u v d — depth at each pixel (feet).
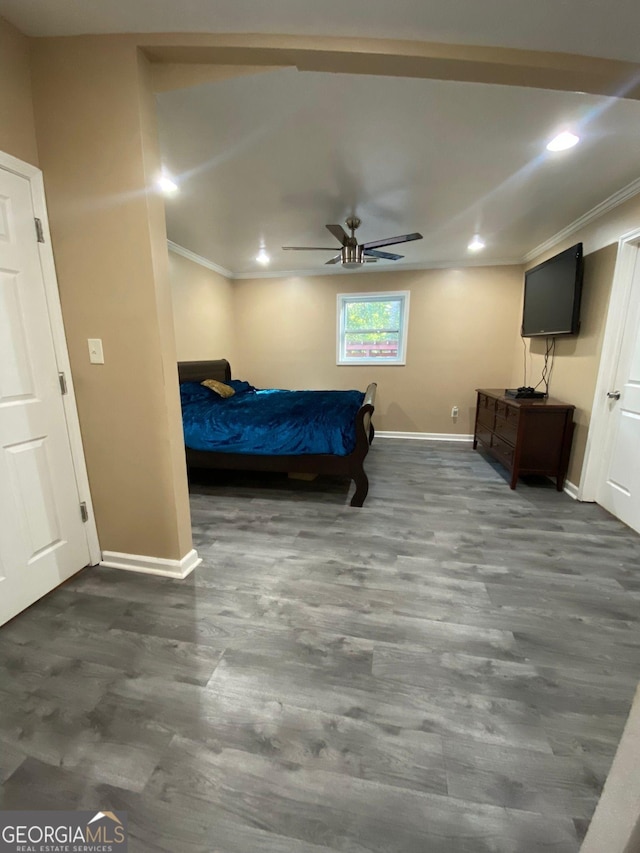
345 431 9.34
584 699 4.15
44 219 5.32
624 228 8.46
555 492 10.42
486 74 4.78
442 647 4.86
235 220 10.37
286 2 4.02
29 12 4.40
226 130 6.22
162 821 3.05
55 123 5.06
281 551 7.23
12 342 5.07
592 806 3.15
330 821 3.04
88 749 3.59
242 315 17.46
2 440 5.02
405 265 15.53
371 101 5.50
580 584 6.21
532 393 11.82
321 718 3.90
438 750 3.59
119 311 5.49
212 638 4.99
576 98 5.37
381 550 7.27
